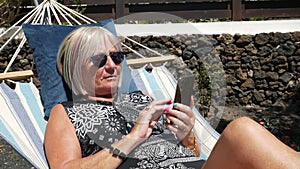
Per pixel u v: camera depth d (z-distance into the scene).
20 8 6.71
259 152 1.88
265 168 1.85
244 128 1.93
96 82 2.46
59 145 2.25
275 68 6.44
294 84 6.42
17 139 2.47
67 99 2.77
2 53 6.21
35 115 2.72
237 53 6.44
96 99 2.47
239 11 6.90
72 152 2.23
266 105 6.42
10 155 4.68
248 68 6.46
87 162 2.13
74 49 2.45
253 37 6.42
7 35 6.25
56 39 3.01
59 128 2.31
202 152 2.54
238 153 1.93
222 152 1.99
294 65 6.41
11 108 2.70
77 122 2.33
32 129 2.61
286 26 6.46
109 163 2.15
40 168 2.28
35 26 3.03
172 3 6.91
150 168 2.23
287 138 4.82
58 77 2.81
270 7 6.95
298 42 6.40
